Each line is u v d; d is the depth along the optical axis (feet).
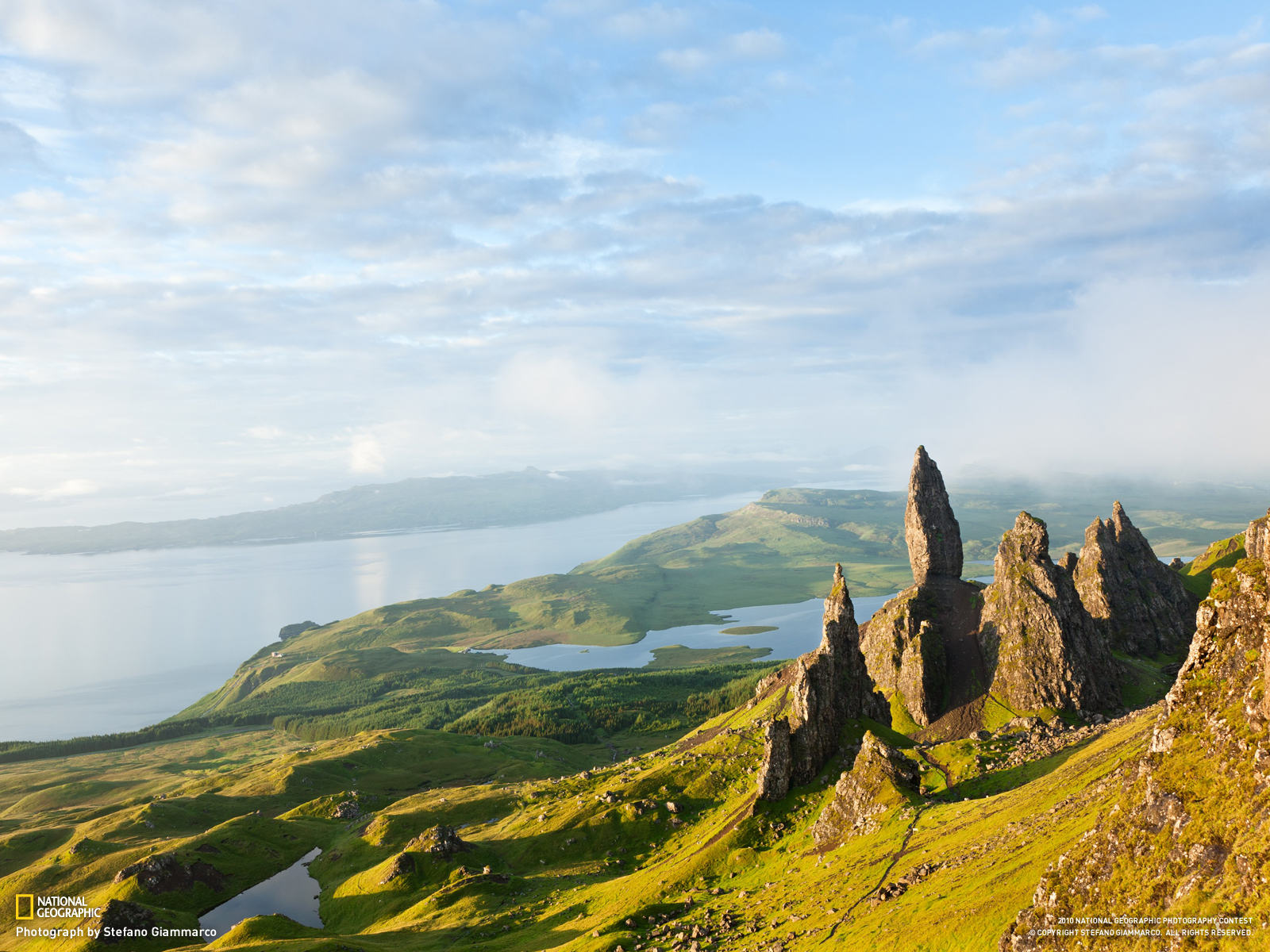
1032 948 235.20
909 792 487.61
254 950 529.45
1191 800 221.46
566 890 629.92
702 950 386.52
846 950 305.32
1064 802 355.97
